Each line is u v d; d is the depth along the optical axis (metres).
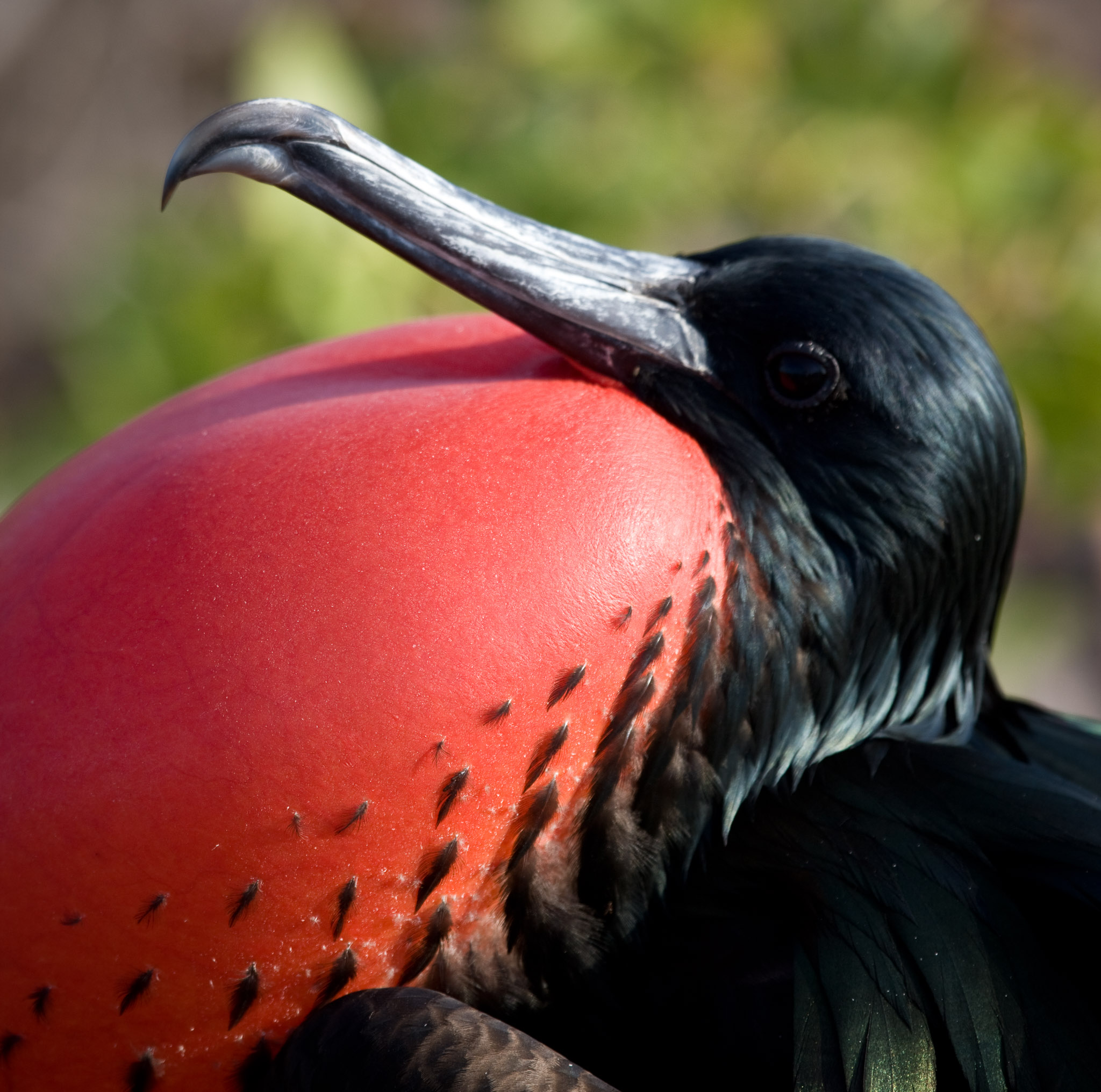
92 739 2.11
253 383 2.62
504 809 2.24
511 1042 2.17
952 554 2.69
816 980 2.42
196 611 2.14
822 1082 2.31
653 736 2.40
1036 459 5.61
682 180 5.45
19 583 2.29
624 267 2.73
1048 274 5.47
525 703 2.19
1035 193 5.39
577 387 2.45
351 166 2.55
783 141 5.48
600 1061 2.49
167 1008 2.19
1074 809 2.58
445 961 2.35
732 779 2.58
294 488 2.22
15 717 2.15
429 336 2.80
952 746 2.76
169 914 2.13
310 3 7.06
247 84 5.20
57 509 2.39
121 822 2.10
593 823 2.39
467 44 5.73
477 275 2.64
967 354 2.65
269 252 5.07
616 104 5.48
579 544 2.22
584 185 5.38
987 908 2.47
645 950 2.51
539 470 2.25
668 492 2.32
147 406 5.42
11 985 2.16
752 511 2.60
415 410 2.34
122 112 9.25
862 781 2.67
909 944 2.43
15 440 7.83
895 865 2.52
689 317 2.71
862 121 5.44
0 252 9.09
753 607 2.54
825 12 5.44
